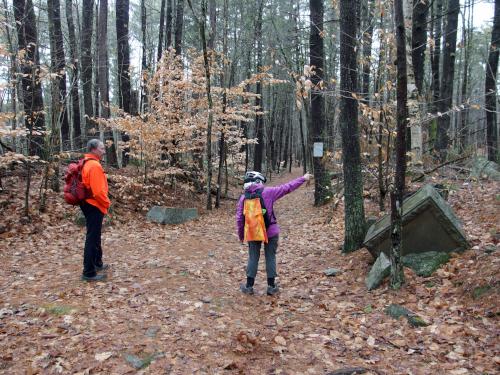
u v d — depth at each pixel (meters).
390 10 7.73
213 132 12.94
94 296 4.95
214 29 14.64
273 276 5.37
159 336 3.97
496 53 13.65
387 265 5.19
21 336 3.86
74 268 6.22
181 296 5.13
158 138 11.33
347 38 6.48
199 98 12.33
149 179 13.50
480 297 4.38
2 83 8.17
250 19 21.73
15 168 11.09
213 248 8.08
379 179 8.20
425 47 11.15
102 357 3.52
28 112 10.22
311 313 4.75
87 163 5.35
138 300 4.89
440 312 4.35
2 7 8.66
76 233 8.41
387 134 7.82
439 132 13.04
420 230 5.52
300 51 15.22
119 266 6.38
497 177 9.56
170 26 16.28
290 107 35.72
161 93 11.95
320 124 11.96
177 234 9.16
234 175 22.58
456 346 3.71
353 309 4.74
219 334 4.11
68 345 3.71
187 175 15.05
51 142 9.20
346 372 3.38
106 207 5.54
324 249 7.37
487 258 4.96
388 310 4.52
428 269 5.21
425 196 5.46
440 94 15.18
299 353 3.79
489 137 12.81
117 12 16.06
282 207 14.56
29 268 6.19
